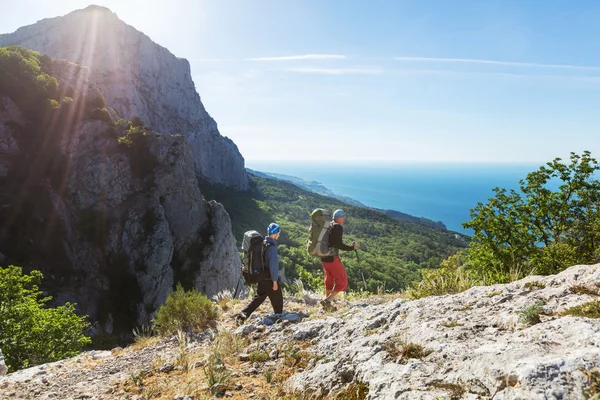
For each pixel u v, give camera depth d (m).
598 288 2.96
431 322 3.29
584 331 2.12
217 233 61.72
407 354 2.83
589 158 10.28
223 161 176.25
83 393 3.87
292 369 3.66
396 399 2.24
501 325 2.85
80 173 54.16
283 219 157.62
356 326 4.07
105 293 49.78
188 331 6.25
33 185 52.38
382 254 121.19
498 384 1.93
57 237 51.28
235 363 4.10
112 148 56.16
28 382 4.42
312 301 8.19
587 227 9.75
